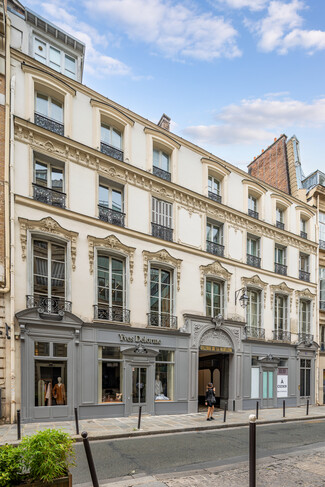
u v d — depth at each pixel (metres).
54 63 16.55
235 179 21.36
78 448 9.50
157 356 16.23
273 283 22.45
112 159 15.77
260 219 22.52
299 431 13.27
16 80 13.78
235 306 19.88
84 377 13.70
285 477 6.81
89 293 14.41
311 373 23.84
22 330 12.34
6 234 12.54
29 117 13.84
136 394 15.12
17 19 15.24
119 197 16.47
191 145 19.23
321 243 26.61
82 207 14.80
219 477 6.79
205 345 17.95
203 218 19.14
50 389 12.89
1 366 11.91
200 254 18.59
